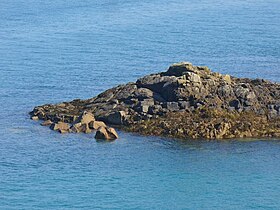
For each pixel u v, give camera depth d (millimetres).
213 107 131875
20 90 165875
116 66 193250
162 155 123938
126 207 110875
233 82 138125
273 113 132375
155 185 116500
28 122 138625
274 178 118312
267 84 138625
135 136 129500
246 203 112375
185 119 130375
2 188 115125
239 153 124438
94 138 129750
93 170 120188
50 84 172375
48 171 120062
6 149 127062
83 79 177750
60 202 111625
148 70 189000
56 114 138500
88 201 112125
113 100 137375
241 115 131375
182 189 115500
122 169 120438
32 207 110250
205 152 124750
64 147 127250
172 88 133375
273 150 125312
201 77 135750
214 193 114875
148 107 133250
